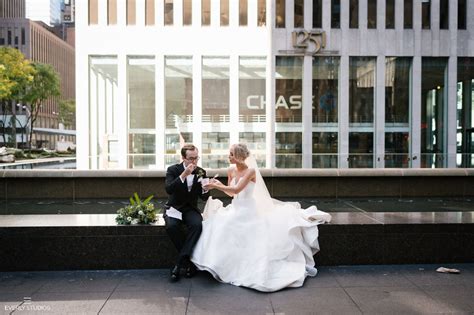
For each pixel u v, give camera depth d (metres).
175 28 26.11
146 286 4.54
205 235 4.83
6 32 91.62
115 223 5.26
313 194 12.18
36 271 5.09
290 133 26.17
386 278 4.80
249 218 4.82
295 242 4.95
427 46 26.28
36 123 91.56
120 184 11.61
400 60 26.53
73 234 5.12
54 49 108.62
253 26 26.28
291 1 26.14
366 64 26.48
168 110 26.23
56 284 4.62
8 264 5.07
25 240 5.07
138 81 26.17
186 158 5.13
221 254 4.65
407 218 5.64
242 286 4.51
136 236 5.17
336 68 26.39
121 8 25.89
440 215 5.88
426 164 13.93
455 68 26.39
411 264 5.34
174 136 26.08
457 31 26.41
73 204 10.66
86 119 25.98
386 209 9.93
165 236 5.19
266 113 26.22
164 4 26.20
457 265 5.29
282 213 5.04
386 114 26.31
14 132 55.72
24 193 11.45
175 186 4.91
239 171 5.14
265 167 13.48
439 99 26.69
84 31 25.78
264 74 26.39
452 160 13.72
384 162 14.28
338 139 26.25
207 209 5.31
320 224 5.28
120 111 25.88
